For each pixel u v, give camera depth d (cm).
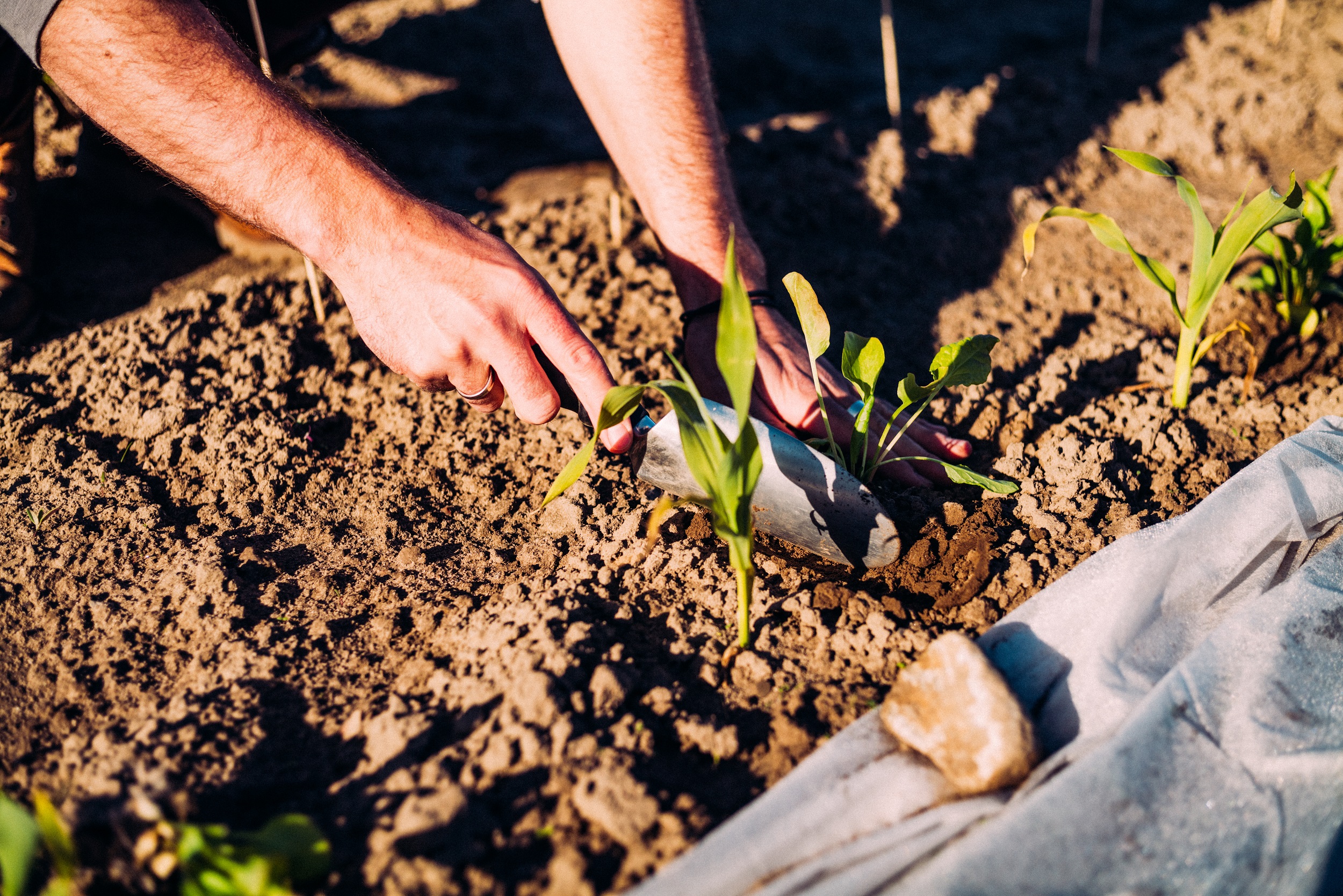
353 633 131
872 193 236
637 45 165
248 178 127
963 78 322
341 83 304
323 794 108
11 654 126
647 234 221
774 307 169
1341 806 102
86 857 98
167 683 123
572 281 204
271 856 93
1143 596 120
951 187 243
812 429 154
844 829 99
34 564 139
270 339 185
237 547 145
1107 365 183
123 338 183
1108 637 116
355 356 185
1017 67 308
